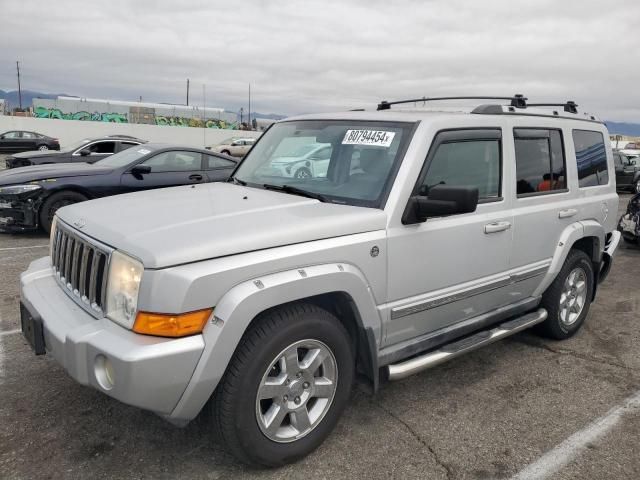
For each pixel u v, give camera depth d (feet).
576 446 10.41
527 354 14.83
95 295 8.95
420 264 10.72
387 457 9.87
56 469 9.24
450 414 11.47
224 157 32.96
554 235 14.32
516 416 11.48
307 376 9.36
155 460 9.57
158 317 7.87
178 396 8.13
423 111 12.75
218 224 9.04
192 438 10.25
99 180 29.01
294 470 9.42
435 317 11.46
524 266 13.46
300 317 9.05
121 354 7.66
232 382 8.50
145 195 11.64
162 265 7.87
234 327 8.14
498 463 9.82
